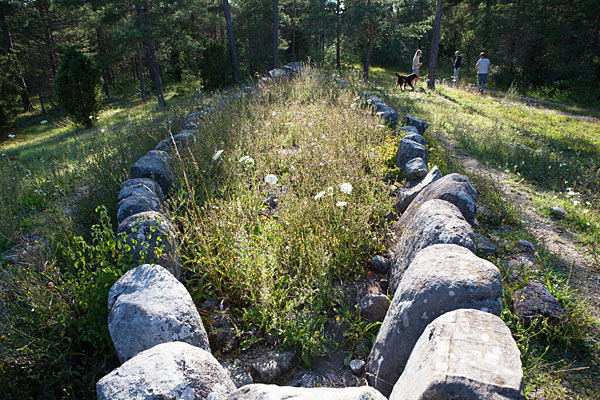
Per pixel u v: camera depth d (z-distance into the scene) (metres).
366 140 5.75
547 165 6.46
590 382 2.38
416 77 14.97
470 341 1.68
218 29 31.41
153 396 1.58
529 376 2.40
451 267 2.18
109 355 2.44
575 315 2.77
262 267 2.83
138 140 6.16
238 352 2.51
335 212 3.51
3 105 19.72
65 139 12.34
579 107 15.56
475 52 26.52
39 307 2.52
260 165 4.66
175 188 4.31
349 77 11.18
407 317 2.11
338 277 3.17
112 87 33.28
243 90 10.69
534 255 3.68
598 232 4.32
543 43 20.03
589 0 17.41
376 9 18.52
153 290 2.31
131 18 16.52
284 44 25.83
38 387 2.31
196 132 5.77
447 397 1.48
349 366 2.45
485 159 6.83
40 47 24.52
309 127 5.99
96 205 4.12
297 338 2.49
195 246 3.34
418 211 3.18
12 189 5.19
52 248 3.30
